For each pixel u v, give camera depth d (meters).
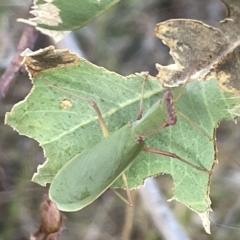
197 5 0.33
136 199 0.29
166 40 0.13
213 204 0.29
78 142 0.14
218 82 0.13
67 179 0.14
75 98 0.14
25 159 0.32
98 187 0.14
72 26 0.11
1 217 0.31
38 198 0.31
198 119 0.14
